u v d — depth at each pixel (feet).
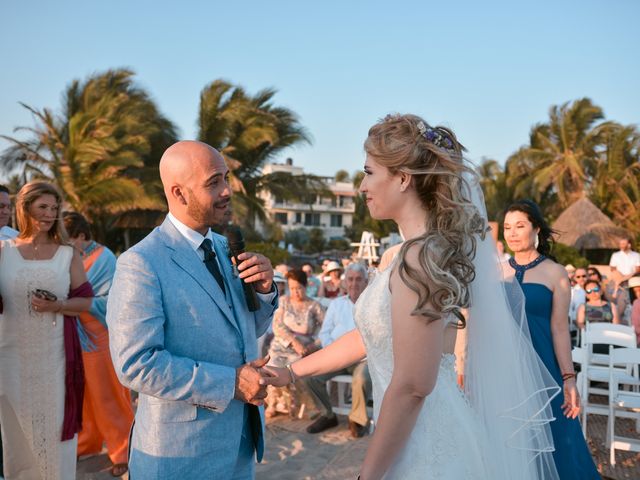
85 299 10.25
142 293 5.68
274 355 16.96
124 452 12.44
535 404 6.77
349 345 6.52
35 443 9.78
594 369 16.92
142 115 71.46
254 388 5.90
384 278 5.36
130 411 12.69
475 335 6.38
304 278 17.46
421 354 4.72
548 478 6.95
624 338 15.94
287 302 17.56
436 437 5.27
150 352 5.57
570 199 86.17
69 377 10.08
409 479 5.20
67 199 61.67
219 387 5.73
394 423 4.80
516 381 6.46
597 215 59.21
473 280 5.68
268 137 74.90
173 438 5.89
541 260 9.59
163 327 5.85
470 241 5.43
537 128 97.19
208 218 6.25
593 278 22.04
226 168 6.31
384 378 5.41
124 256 5.92
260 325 7.01
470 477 5.40
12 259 9.77
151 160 76.13
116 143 63.36
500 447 6.25
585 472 8.66
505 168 99.81
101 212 65.31
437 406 5.34
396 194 5.30
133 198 62.69
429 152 5.17
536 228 9.68
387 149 5.15
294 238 147.02
